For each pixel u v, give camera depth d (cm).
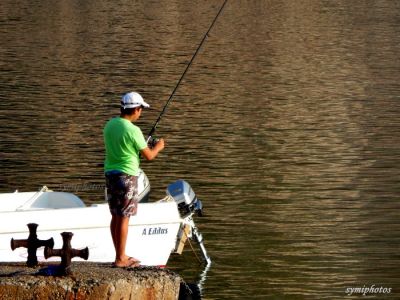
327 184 3531
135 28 8556
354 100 5288
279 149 4069
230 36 8200
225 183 3522
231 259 2753
